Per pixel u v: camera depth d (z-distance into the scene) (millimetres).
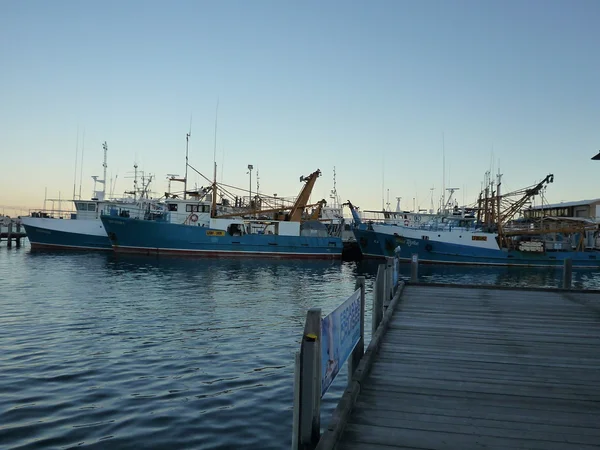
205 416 7562
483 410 5270
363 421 4930
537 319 9992
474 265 41906
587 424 4926
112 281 25406
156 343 12289
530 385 6117
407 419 4996
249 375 9758
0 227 65812
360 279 7098
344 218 55500
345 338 5426
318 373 4137
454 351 7645
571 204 59125
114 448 6418
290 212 48938
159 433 6914
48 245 47375
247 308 18203
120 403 8062
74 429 6988
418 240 42094
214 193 44781
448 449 4332
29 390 8594
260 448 6492
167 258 40031
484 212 47938
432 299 12141
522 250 41906
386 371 6625
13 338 12516
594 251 42812
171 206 44781
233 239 42750
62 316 15711
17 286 23078
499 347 7906
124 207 43969
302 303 19875
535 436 4625
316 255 45281
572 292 13359
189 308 17828
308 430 4059
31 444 6484
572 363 7082
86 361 10492
